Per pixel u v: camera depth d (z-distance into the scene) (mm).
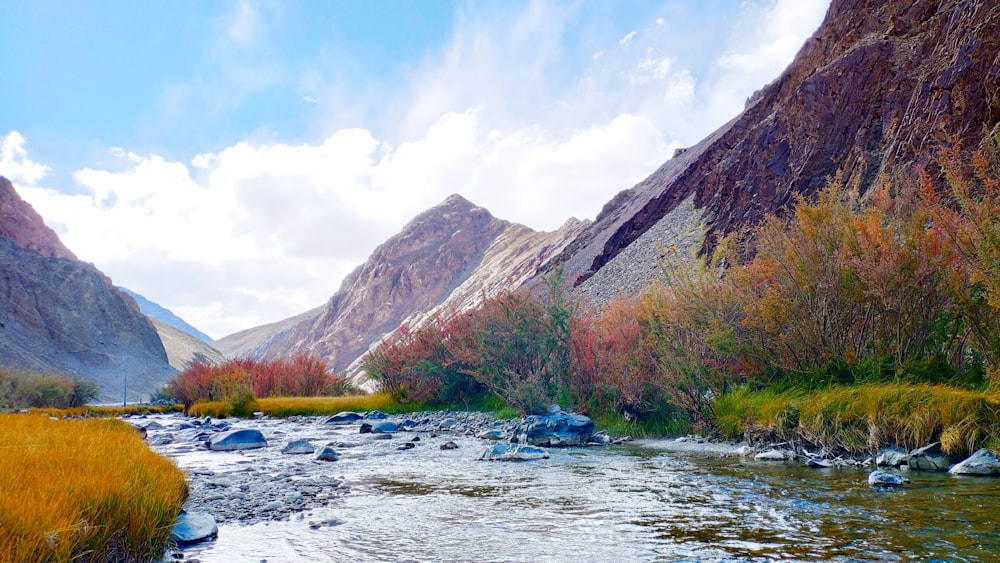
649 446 14570
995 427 9227
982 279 10477
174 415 39219
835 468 10062
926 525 6090
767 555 5336
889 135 32438
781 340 13758
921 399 10297
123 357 170000
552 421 16250
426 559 5625
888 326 12555
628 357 17469
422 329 29500
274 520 7488
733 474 9797
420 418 24297
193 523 6816
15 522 4145
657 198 83062
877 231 12375
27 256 176875
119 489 5574
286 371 43844
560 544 5988
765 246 14703
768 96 72375
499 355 22219
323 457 13523
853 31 44219
